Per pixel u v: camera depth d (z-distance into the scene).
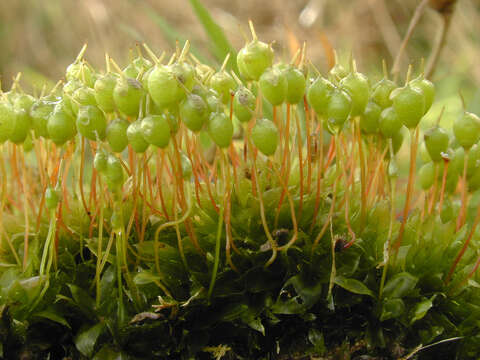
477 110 0.07
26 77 0.10
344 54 0.11
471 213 0.05
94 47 0.12
